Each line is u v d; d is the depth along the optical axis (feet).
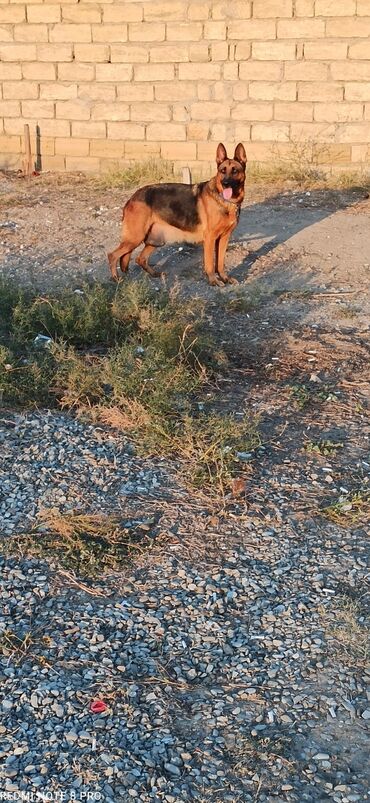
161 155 45.06
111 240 34.27
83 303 24.94
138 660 12.41
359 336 25.04
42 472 17.31
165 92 43.91
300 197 39.78
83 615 13.29
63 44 44.47
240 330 25.46
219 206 27.58
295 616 13.33
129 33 43.34
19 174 46.60
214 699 11.72
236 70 42.52
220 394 21.20
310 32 40.98
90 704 11.53
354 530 15.57
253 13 41.34
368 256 31.96
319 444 18.61
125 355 21.38
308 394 21.11
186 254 32.30
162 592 13.88
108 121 45.27
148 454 18.06
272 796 10.24
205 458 17.72
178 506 16.29
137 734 11.06
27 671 12.10
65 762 10.59
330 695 11.76
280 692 11.83
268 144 43.42
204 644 12.75
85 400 20.39
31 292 27.02
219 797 10.21
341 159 42.70
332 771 10.59
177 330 23.62
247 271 30.81
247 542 15.23
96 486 16.90
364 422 19.76
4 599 13.62
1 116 46.85
